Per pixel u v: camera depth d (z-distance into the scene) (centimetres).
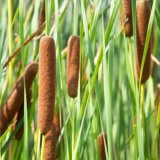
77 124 111
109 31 109
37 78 130
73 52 113
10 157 126
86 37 108
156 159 128
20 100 113
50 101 103
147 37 108
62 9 127
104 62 103
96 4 123
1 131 113
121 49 166
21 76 114
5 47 143
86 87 121
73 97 113
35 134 124
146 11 116
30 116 119
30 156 168
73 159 108
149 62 117
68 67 113
